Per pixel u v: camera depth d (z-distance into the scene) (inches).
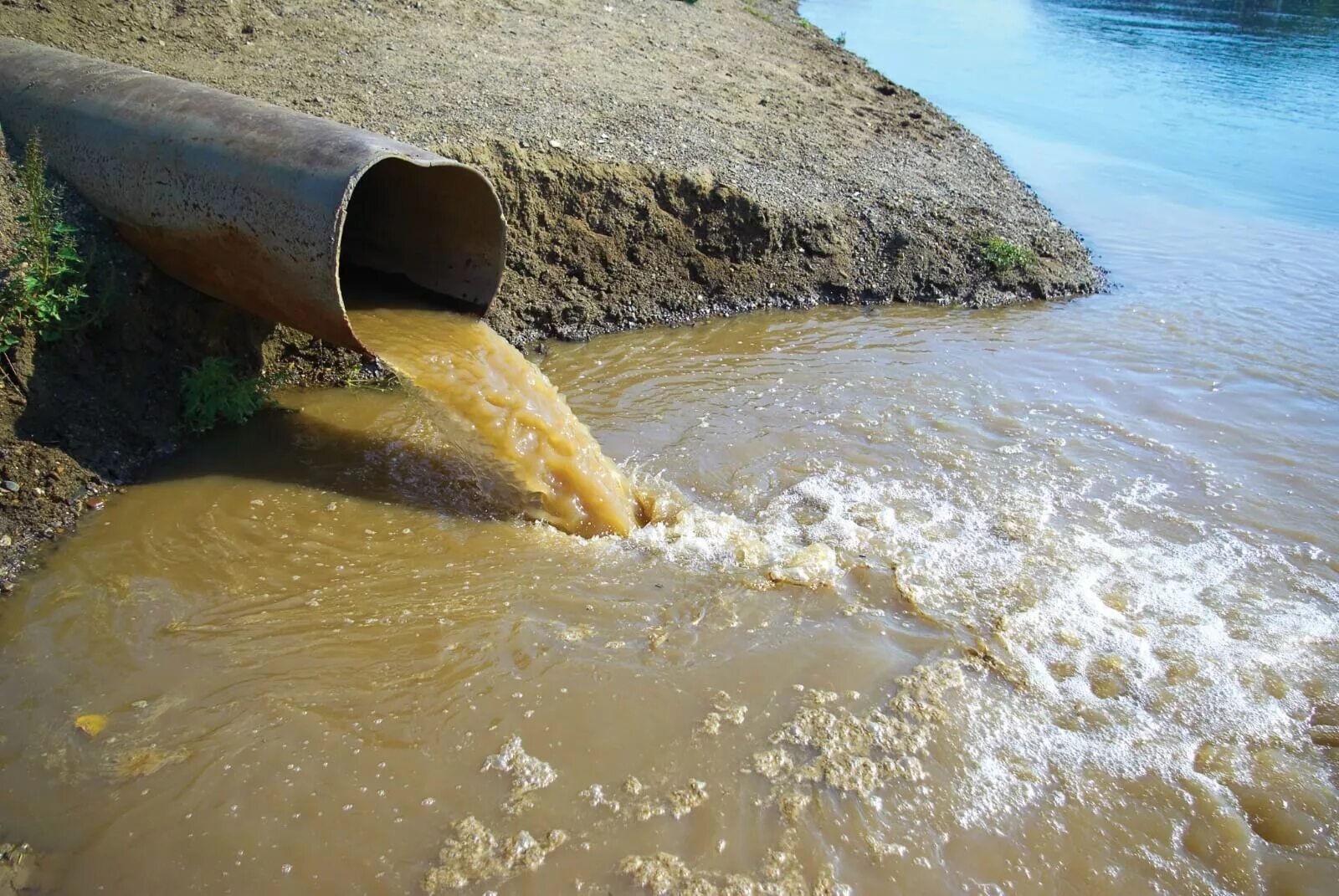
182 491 250.1
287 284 240.4
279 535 236.7
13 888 157.3
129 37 379.6
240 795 171.3
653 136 407.8
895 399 315.6
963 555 241.0
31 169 252.1
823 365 338.6
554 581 225.6
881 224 410.0
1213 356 351.9
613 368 328.8
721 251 380.2
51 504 237.6
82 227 266.8
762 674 200.2
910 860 164.9
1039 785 180.1
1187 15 1117.7
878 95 606.5
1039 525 252.4
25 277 245.0
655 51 550.3
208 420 270.2
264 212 235.9
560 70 467.8
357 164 228.2
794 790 175.6
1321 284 416.8
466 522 245.6
